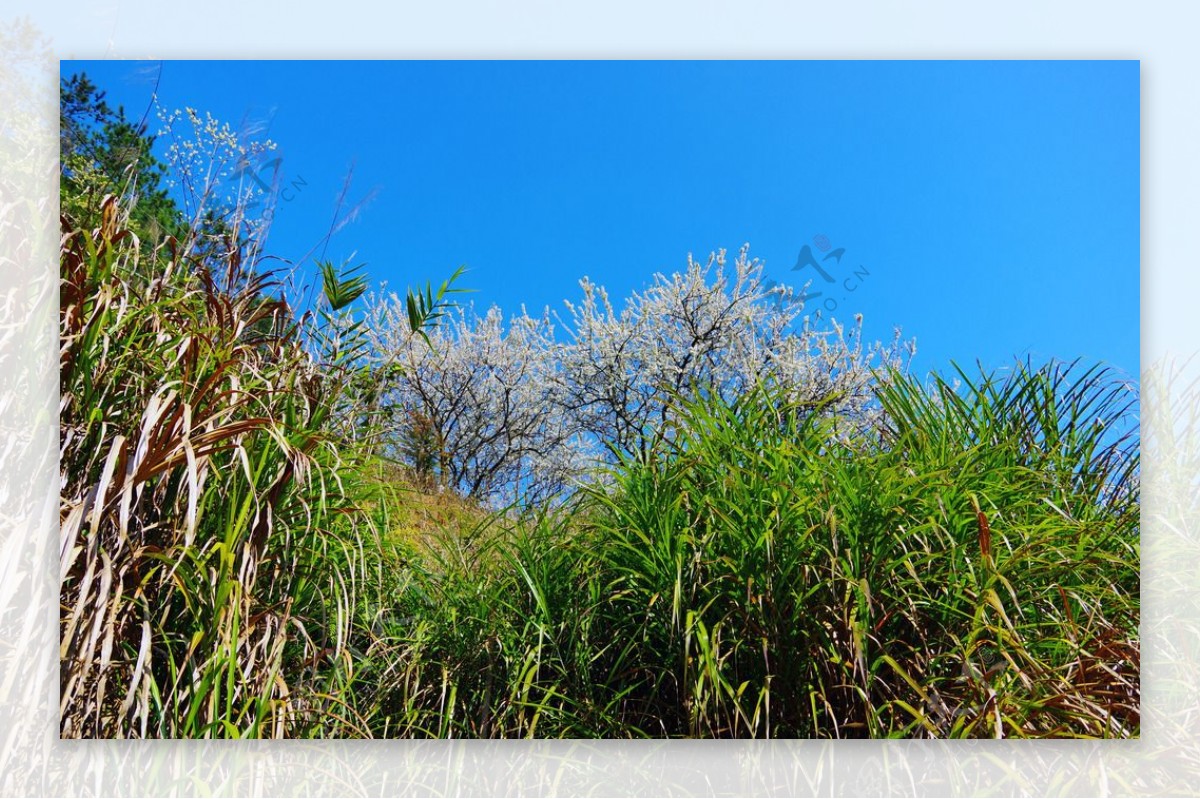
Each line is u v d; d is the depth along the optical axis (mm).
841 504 1425
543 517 1735
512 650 1588
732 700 1393
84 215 1337
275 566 1335
